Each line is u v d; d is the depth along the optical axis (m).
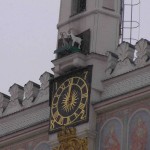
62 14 71.94
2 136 72.56
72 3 71.75
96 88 66.81
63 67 69.00
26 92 72.88
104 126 65.50
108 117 65.50
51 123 68.19
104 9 69.81
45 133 69.56
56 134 67.44
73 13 71.25
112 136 64.75
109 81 66.69
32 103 71.94
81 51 68.81
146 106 63.34
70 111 67.12
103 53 68.31
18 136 71.44
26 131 70.94
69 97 67.62
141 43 65.50
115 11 70.06
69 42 69.00
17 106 73.19
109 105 65.50
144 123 63.09
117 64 66.75
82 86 67.12
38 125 70.12
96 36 68.75
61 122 67.44
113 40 69.19
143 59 65.00
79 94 67.12
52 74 71.69
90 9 69.81
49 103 69.25
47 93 71.12
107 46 68.75
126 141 63.72
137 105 63.94
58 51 69.50
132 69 65.50
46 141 69.19
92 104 66.25
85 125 65.81
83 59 68.12
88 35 69.00
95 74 67.12
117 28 69.75
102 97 66.62
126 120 64.25
